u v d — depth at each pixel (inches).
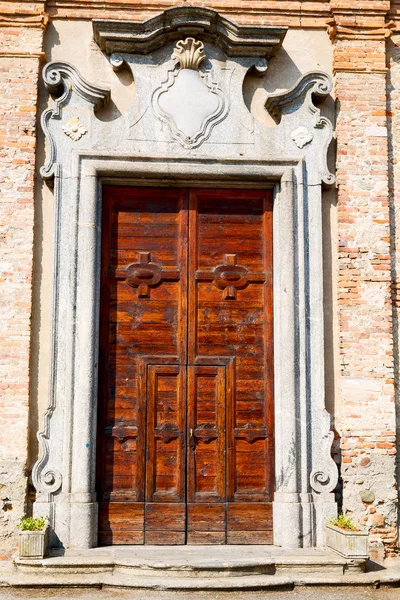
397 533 340.8
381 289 355.6
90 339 336.8
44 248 349.4
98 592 287.6
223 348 351.9
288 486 333.1
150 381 347.3
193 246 357.7
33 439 337.7
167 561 298.5
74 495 326.0
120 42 357.4
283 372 341.1
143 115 355.3
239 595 286.4
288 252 348.2
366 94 369.7
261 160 353.4
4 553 324.5
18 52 359.6
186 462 342.0
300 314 346.0
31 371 341.1
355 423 344.8
